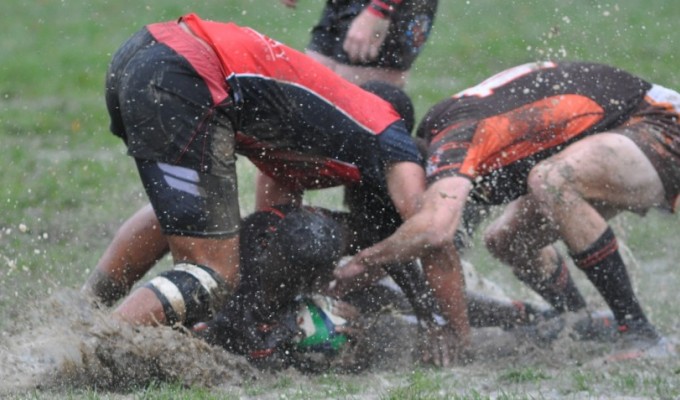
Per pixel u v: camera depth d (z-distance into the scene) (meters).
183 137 16.33
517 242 20.19
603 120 19.06
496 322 19.97
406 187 17.58
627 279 18.89
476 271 22.09
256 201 18.78
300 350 16.83
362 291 18.36
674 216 26.81
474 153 18.11
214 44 16.84
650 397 14.71
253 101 16.98
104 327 15.51
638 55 44.22
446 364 17.69
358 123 17.48
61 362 15.80
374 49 22.47
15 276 21.92
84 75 44.91
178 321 15.92
